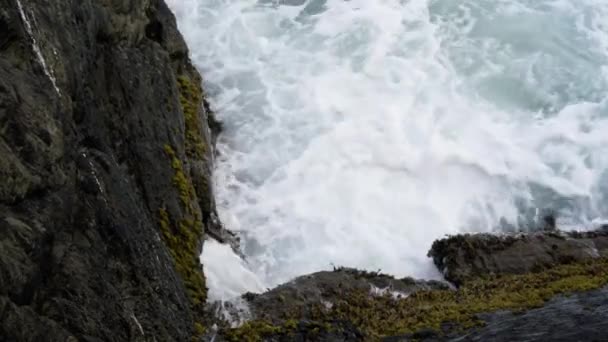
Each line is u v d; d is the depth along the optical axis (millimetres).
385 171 12844
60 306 6633
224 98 13828
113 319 7352
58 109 7254
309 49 14570
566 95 14062
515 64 14445
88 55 8773
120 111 9680
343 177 12711
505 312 9125
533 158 13102
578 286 9695
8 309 5742
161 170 10219
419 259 11781
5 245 5973
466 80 14172
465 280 10945
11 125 6395
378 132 13234
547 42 14836
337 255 11797
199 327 9305
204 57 14469
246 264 11523
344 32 14812
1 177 6098
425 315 9500
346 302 10266
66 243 7023
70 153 7500
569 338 8031
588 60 14617
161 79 11070
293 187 12578
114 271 7812
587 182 12836
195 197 10828
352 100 13695
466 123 13492
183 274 9820
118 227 8117
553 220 12461
